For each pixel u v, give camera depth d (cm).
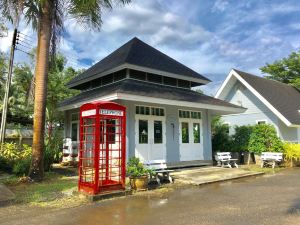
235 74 2400
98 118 934
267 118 2288
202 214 727
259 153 1955
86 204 850
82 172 1021
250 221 660
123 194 963
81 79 1853
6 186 1098
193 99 1600
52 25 1297
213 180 1233
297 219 669
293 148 1864
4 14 1300
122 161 1005
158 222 668
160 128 1571
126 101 1430
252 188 1083
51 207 817
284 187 1092
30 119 2389
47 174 1377
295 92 2852
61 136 2609
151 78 1703
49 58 1326
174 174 1373
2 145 1619
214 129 2350
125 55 1695
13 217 723
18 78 2747
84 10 1290
